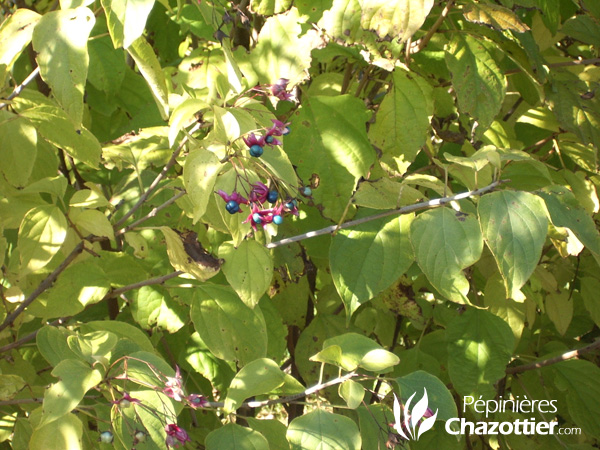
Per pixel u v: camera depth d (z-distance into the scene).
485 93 1.01
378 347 0.90
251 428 0.89
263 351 0.97
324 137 1.00
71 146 0.95
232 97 0.89
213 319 0.97
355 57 1.06
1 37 0.82
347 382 0.87
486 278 1.17
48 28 0.80
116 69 1.16
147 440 0.83
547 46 1.20
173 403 0.86
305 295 1.14
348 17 0.96
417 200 0.95
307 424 0.86
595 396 1.17
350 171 0.99
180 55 1.25
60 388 0.81
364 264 0.95
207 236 1.09
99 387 0.85
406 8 0.92
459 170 0.94
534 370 1.26
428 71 1.11
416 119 1.02
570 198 0.88
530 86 1.15
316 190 0.99
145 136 1.03
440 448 1.10
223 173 0.86
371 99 1.12
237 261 0.92
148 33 1.33
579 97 1.09
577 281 1.34
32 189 0.93
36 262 0.91
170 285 0.99
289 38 0.99
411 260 0.95
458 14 1.10
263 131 0.85
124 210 1.09
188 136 0.86
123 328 0.94
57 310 0.94
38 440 0.82
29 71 1.19
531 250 0.85
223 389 1.13
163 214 1.08
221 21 1.04
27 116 0.94
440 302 1.20
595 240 0.88
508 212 0.85
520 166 1.09
